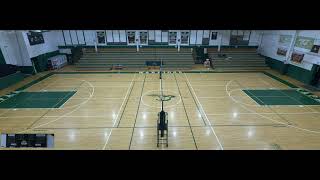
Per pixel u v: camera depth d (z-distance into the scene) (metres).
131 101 13.98
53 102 13.89
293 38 19.02
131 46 25.16
